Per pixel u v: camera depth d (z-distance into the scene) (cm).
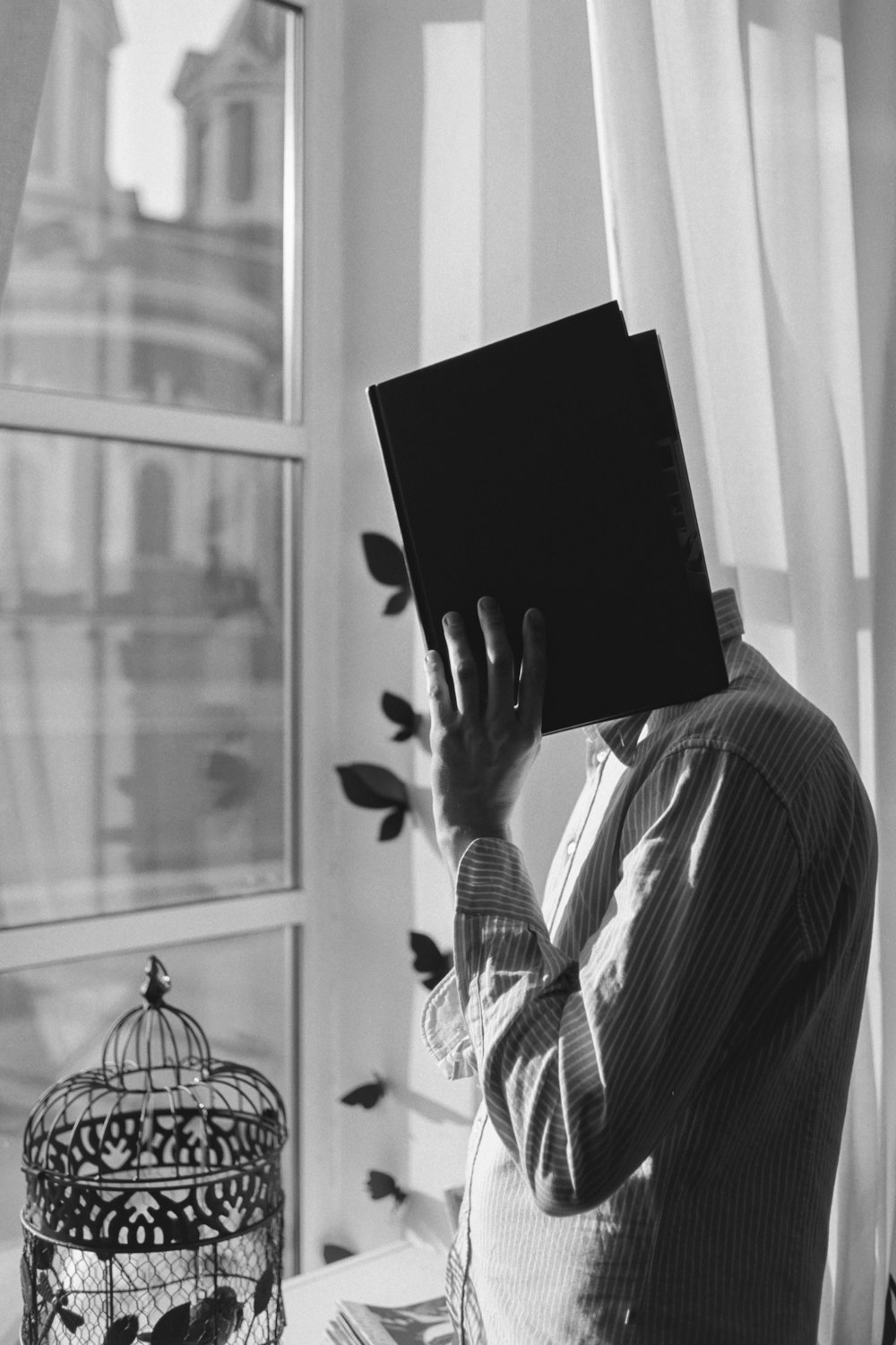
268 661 184
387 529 176
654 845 79
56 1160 137
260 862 183
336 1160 187
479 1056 81
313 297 182
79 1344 121
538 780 153
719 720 82
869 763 118
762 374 120
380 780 173
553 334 82
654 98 122
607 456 81
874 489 119
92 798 168
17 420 157
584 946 86
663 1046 75
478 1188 96
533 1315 88
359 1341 137
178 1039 173
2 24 115
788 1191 86
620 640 84
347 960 185
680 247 122
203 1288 125
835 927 84
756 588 121
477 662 88
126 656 171
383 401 88
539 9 153
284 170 183
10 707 161
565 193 151
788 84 119
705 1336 83
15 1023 160
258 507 182
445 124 166
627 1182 84
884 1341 116
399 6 173
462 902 84
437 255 167
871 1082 118
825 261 119
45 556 163
